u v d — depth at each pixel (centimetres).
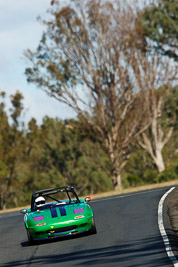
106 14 6994
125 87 6962
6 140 9138
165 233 1583
